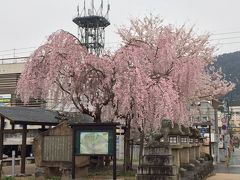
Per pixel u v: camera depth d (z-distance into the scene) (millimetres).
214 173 27797
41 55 21250
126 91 19109
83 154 16797
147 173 14391
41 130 23812
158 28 27203
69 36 21281
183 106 21734
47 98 22484
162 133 15305
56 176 18641
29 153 31203
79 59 20953
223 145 48344
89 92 21984
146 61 20984
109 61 20375
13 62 41375
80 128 16969
